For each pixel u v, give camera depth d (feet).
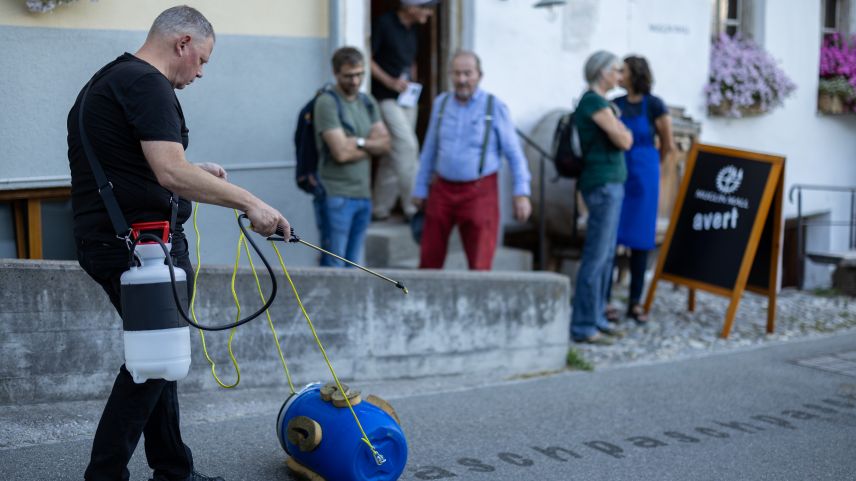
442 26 28.48
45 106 19.81
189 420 15.69
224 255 22.76
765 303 29.50
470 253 22.93
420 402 17.74
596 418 17.29
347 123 20.88
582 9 30.45
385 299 18.63
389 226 26.94
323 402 12.47
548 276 20.83
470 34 28.17
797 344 24.34
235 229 22.86
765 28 36.45
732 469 14.96
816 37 38.45
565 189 28.14
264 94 23.13
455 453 14.99
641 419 17.37
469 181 22.47
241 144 22.85
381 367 18.76
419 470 14.16
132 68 10.47
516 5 28.86
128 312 10.36
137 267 10.41
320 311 17.90
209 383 16.89
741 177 25.26
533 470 14.44
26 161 19.70
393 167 26.89
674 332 25.32
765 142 37.06
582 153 22.97
